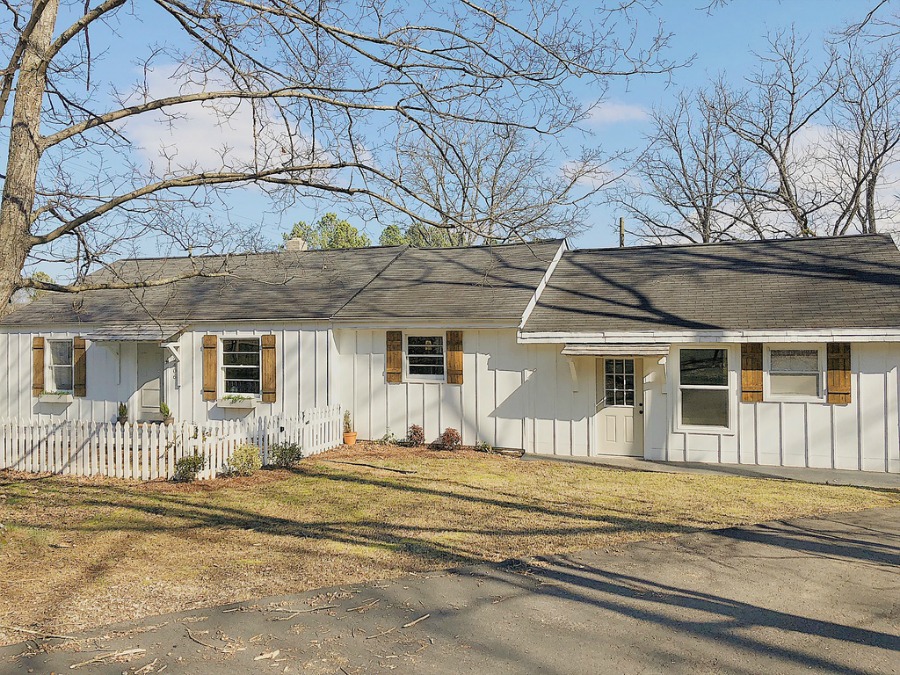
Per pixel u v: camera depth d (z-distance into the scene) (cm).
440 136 810
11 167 707
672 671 482
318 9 757
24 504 1030
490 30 750
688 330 1355
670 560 741
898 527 888
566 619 575
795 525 896
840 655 507
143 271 2131
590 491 1118
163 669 481
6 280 691
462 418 1580
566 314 1523
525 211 856
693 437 1408
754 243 1773
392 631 548
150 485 1172
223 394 1745
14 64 710
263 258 2025
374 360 1653
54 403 1925
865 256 1550
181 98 716
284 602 611
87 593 633
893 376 1280
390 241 3322
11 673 473
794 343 1341
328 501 1041
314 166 756
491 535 845
